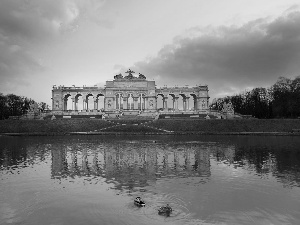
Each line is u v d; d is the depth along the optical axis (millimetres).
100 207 27672
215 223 23969
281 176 39750
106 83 174625
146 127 118875
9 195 31750
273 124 121500
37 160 52938
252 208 27406
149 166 47031
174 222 24109
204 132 112438
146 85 176000
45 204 28750
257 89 185250
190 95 179250
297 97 143500
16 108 187250
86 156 57250
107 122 127375
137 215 25641
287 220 24688
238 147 70375
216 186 34781
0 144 78438
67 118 141250
